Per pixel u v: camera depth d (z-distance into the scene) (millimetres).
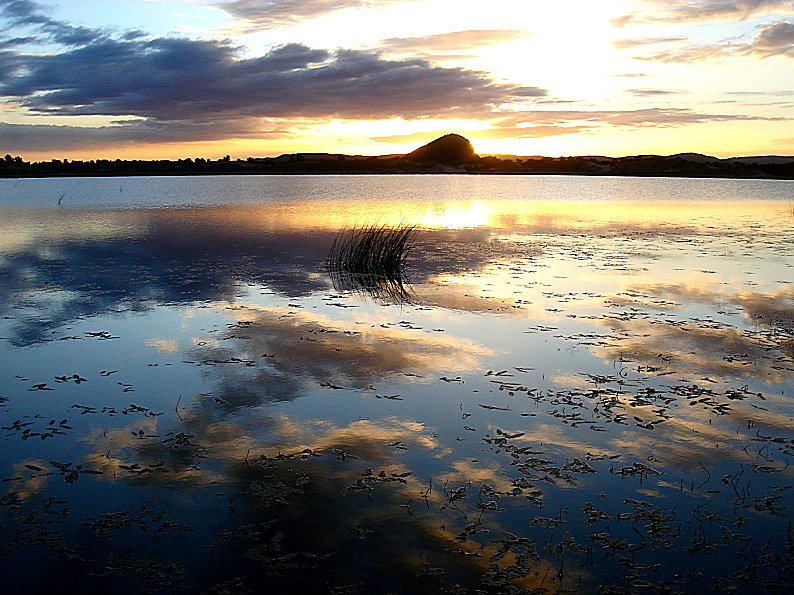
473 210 34000
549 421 6305
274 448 5719
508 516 4637
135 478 5176
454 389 7148
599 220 27719
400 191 57500
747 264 15484
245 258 16344
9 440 5883
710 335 9195
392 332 9375
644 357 8227
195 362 8023
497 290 12359
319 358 8180
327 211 32562
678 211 33500
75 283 12977
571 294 11961
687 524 4547
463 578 3938
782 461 5496
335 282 13281
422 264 15547
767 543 4320
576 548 4258
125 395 6969
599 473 5293
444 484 5098
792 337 9102
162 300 11477
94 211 31812
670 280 13352
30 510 4688
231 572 3984
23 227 23750
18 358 8188
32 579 3904
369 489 5016
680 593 3809
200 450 5672
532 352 8438
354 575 3963
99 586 3846
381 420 6324
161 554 4168
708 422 6281
